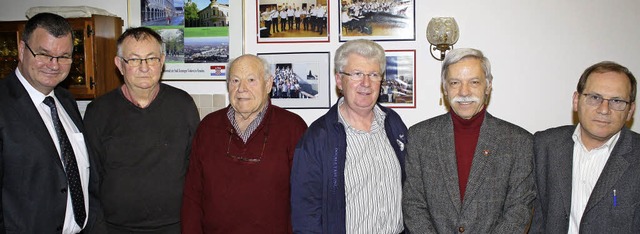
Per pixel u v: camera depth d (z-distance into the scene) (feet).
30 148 5.74
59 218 5.98
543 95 8.64
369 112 6.25
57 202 5.96
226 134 6.52
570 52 8.54
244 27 9.33
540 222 6.02
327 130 6.17
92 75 8.67
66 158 6.16
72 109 6.66
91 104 7.04
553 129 6.07
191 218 6.57
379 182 6.08
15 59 8.89
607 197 5.40
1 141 5.55
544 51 8.60
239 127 6.61
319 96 9.20
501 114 8.78
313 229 6.06
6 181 5.65
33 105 5.89
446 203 5.77
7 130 5.61
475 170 5.70
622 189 5.36
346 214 6.06
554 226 5.76
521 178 5.70
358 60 5.88
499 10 8.66
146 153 6.73
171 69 9.57
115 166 6.70
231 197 6.31
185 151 6.98
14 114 5.71
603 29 8.45
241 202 6.29
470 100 5.64
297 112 9.30
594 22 8.46
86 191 6.59
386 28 8.93
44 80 5.88
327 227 6.05
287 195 6.47
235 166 6.34
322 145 6.13
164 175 6.77
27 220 5.73
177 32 9.53
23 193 5.71
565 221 5.70
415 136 6.20
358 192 6.04
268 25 9.29
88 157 6.63
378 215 6.04
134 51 6.51
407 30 8.87
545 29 8.58
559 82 8.59
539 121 8.67
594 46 8.48
